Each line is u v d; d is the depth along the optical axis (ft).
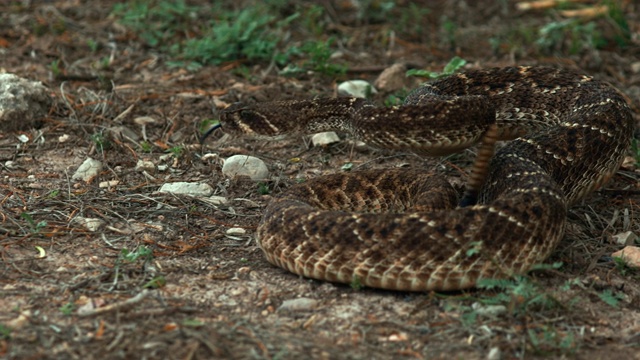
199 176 36.29
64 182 34.96
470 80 37.17
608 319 25.04
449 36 53.67
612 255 28.94
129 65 48.52
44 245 29.12
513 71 37.32
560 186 31.32
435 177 30.94
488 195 30.55
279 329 23.84
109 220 31.40
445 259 25.03
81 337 22.82
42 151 38.01
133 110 42.52
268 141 40.11
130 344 22.43
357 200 31.76
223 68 48.55
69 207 32.32
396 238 25.21
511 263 25.54
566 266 28.30
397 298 25.76
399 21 56.59
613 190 34.91
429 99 31.89
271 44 49.37
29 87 40.55
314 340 23.26
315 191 31.27
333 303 25.43
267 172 36.45
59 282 26.45
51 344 22.43
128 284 26.45
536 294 25.04
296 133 34.68
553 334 23.72
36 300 25.16
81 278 26.76
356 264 25.54
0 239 29.37
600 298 25.98
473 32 56.08
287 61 49.93
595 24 56.34
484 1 60.75
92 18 55.01
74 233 30.12
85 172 35.68
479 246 24.75
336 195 31.60
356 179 31.91
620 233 30.86
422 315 24.79
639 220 32.53
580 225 31.83
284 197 30.07
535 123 36.94
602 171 32.32
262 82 46.70
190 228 31.09
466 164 37.99
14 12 55.16
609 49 53.52
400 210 31.76
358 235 25.54
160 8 54.49
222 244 29.94
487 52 53.26
